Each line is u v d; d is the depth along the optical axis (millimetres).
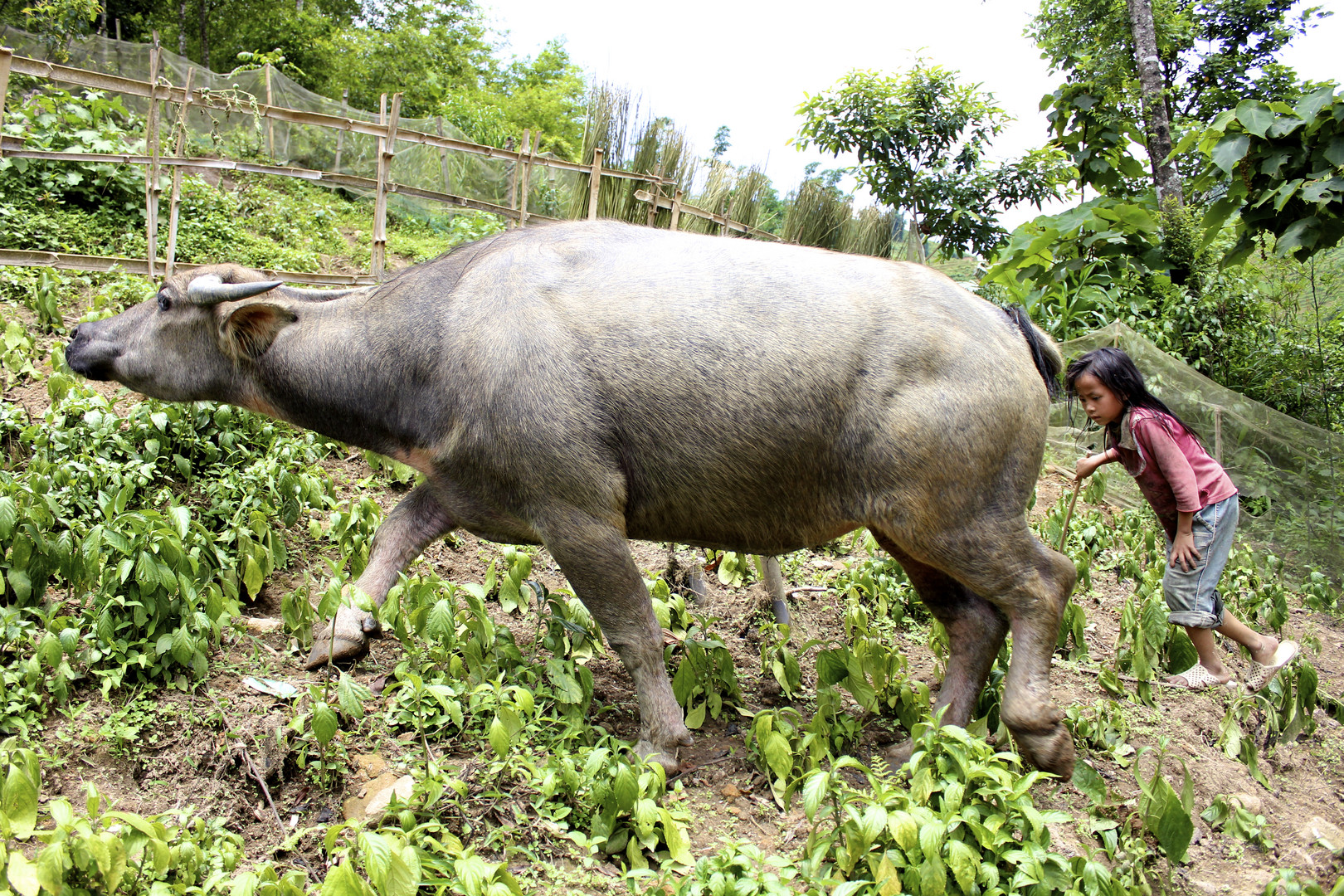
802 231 11477
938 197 12602
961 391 3250
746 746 3736
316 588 4414
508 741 3061
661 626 4156
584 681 3701
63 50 14828
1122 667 4699
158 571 3490
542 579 4875
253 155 12914
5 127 8367
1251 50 17516
